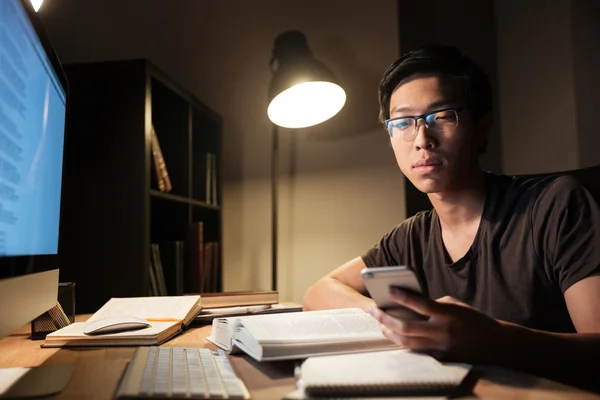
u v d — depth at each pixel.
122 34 2.28
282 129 2.26
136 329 0.83
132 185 1.44
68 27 2.23
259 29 2.29
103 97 1.47
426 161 0.90
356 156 2.19
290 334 0.63
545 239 0.86
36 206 0.63
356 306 1.00
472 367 0.56
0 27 0.49
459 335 0.56
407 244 1.12
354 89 2.21
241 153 2.29
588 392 0.47
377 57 2.20
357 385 0.45
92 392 0.50
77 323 0.92
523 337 0.59
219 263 2.11
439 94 0.90
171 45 2.33
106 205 1.44
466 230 0.98
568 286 0.79
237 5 2.31
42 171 0.67
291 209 2.23
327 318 0.74
